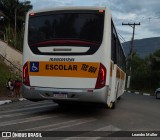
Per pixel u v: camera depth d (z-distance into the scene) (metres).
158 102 24.23
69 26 11.55
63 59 11.38
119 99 23.75
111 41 11.75
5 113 13.27
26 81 11.87
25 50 12.00
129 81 50.16
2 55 38.59
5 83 28.17
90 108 15.40
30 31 12.02
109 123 11.06
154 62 48.66
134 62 65.12
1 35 54.12
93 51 11.25
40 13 11.99
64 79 11.35
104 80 11.16
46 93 11.53
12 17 62.72
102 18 11.39
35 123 10.41
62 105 15.86
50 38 11.66
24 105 17.59
